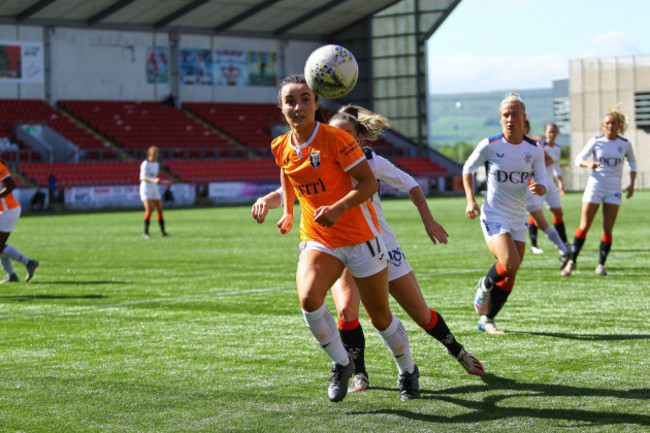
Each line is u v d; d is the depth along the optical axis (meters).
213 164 40.75
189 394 4.98
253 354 6.11
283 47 48.47
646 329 6.78
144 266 12.62
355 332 5.04
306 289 4.47
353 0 44.53
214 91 46.56
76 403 4.81
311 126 4.50
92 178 36.66
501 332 6.71
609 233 10.35
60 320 7.77
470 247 14.80
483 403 4.64
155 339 6.75
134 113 42.50
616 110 10.26
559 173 14.05
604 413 4.39
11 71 40.38
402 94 48.69
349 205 4.36
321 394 4.94
